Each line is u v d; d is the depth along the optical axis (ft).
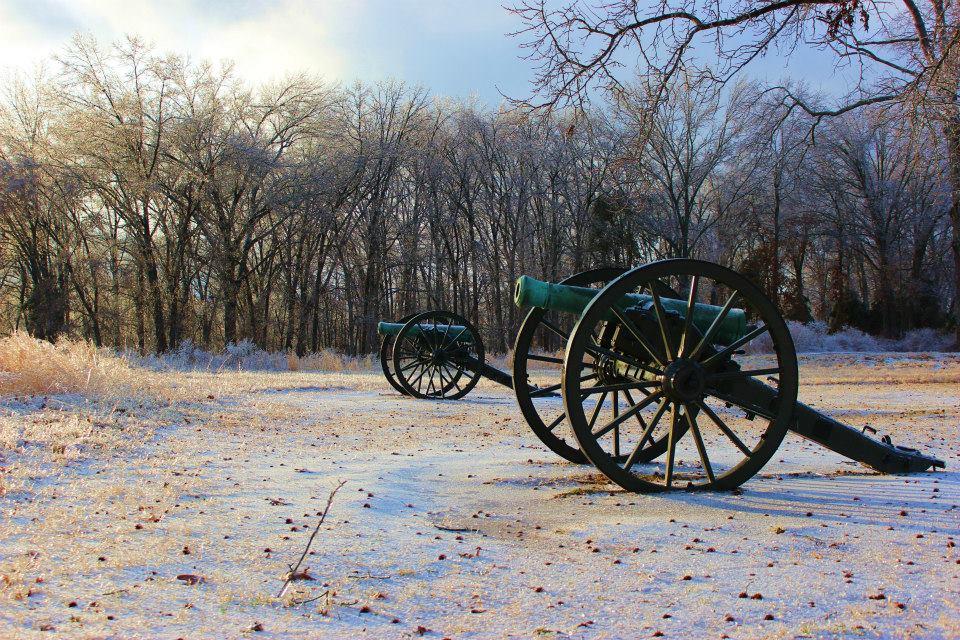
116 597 11.95
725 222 148.87
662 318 21.27
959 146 42.78
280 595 12.39
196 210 127.65
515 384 24.99
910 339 133.28
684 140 132.36
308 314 148.36
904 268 152.66
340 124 139.33
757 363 95.91
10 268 147.43
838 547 15.85
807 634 11.00
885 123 42.45
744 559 15.01
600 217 146.41
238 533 16.19
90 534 15.51
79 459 23.88
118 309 146.82
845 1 29.32
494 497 21.42
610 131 116.47
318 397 52.90
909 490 22.18
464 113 150.20
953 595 12.72
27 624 10.59
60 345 48.19
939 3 36.73
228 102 125.29
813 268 195.21
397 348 55.52
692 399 21.48
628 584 13.39
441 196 161.99
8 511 16.97
